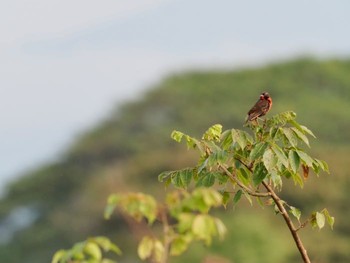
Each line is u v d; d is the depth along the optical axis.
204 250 59.00
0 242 106.00
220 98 121.38
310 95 124.62
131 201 17.38
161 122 119.06
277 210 11.82
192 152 96.56
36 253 105.00
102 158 113.25
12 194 111.31
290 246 70.88
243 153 11.80
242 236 67.75
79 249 15.57
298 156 11.52
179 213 17.08
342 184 80.69
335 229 77.50
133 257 81.88
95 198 94.12
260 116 11.70
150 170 93.75
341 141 112.31
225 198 11.89
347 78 130.12
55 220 104.19
